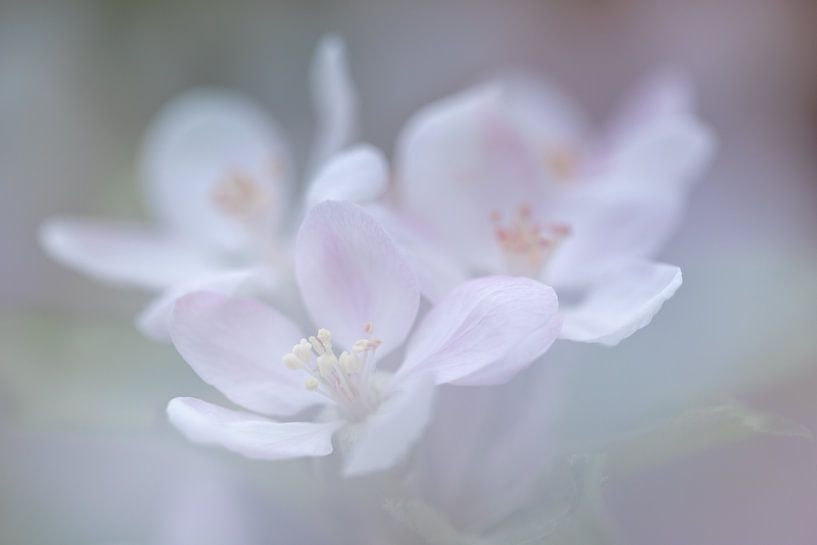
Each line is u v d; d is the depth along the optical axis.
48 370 0.29
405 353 0.27
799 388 0.28
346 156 0.27
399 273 0.26
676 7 0.44
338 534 0.27
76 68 0.42
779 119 0.41
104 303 0.34
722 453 0.28
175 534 0.28
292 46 0.43
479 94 0.29
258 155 0.33
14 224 0.38
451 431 0.27
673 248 0.32
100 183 0.39
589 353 0.27
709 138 0.31
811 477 0.28
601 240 0.29
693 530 0.28
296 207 0.33
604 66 0.44
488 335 0.26
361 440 0.26
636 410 0.27
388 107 0.42
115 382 0.29
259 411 0.26
